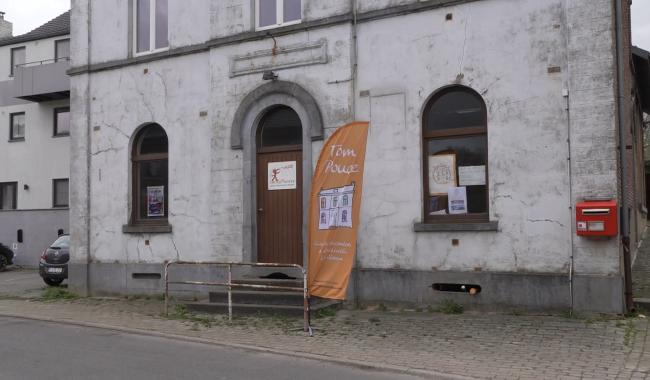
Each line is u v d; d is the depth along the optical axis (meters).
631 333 8.27
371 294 10.91
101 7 14.52
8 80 27.53
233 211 12.35
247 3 12.38
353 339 8.70
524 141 9.88
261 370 7.19
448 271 10.34
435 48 10.61
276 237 12.04
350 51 11.23
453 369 7.07
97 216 14.26
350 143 9.28
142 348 8.42
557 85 9.68
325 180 9.38
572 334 8.41
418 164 10.67
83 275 14.21
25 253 25.72
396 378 6.85
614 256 9.19
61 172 26.05
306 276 9.29
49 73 25.17
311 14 11.63
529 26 9.91
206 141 12.94
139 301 13.06
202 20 13.11
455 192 10.58
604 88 9.31
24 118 27.03
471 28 10.35
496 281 9.98
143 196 13.97
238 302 11.01
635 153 14.78
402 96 10.84
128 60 13.95
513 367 7.06
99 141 14.35
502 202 9.99
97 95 14.45
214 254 12.51
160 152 13.84
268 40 12.09
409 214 10.70
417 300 10.57
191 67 13.22
